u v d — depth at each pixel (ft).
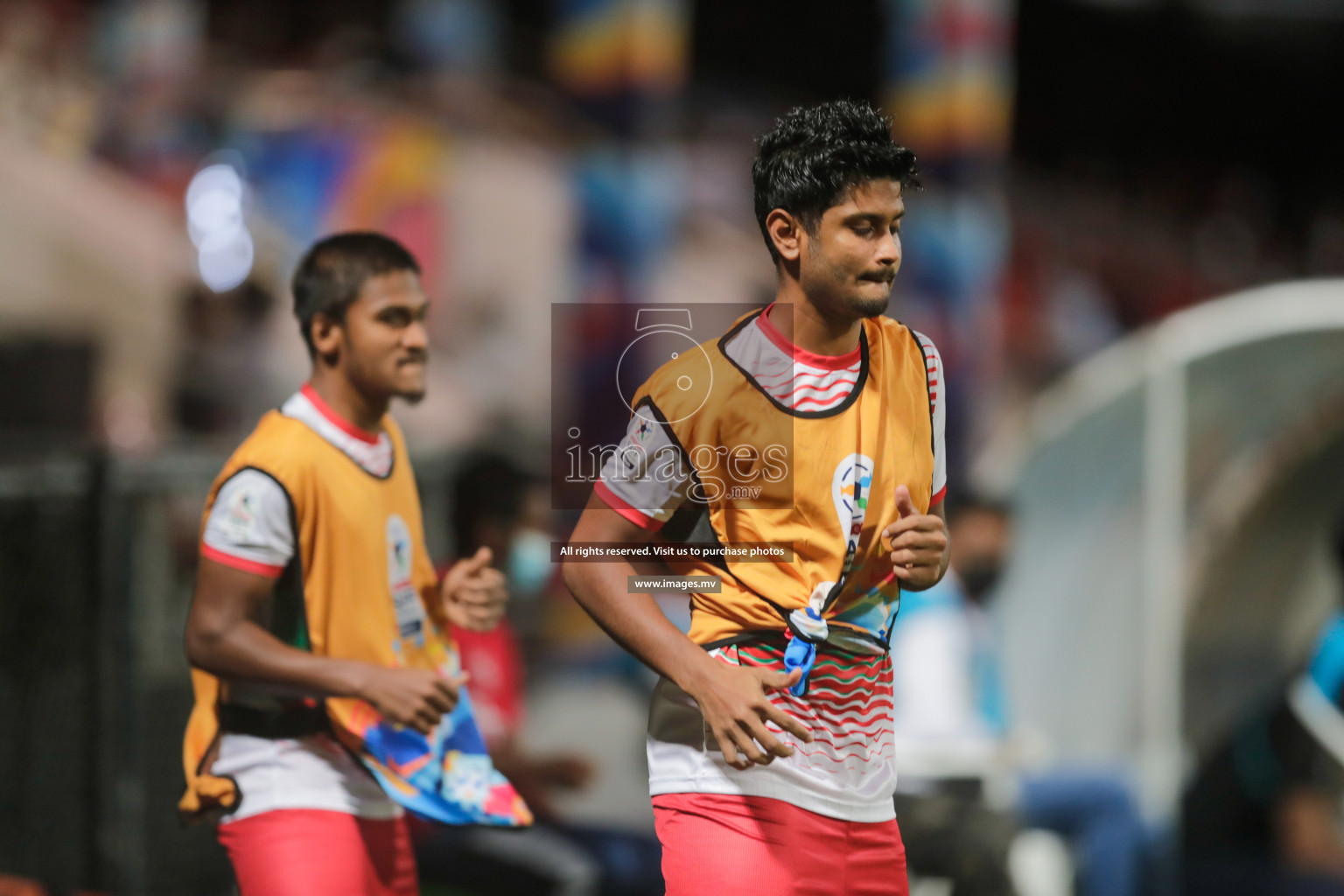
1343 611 44.86
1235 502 61.93
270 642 26.03
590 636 56.65
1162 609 59.47
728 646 22.70
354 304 27.25
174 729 46.19
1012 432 112.47
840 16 183.21
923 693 44.98
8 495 40.50
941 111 110.73
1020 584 63.87
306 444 27.12
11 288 97.60
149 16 114.52
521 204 109.91
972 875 44.32
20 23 108.88
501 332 108.68
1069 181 193.06
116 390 97.55
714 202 129.49
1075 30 215.10
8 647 40.19
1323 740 43.98
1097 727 61.41
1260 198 225.76
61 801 41.68
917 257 110.83
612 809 44.86
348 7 130.31
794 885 22.25
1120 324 168.55
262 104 110.11
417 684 25.54
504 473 41.29
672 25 94.58
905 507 21.95
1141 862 56.03
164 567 45.93
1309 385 58.85
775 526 22.36
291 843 26.81
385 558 27.86
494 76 123.95
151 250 101.09
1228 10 223.92
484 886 42.55
